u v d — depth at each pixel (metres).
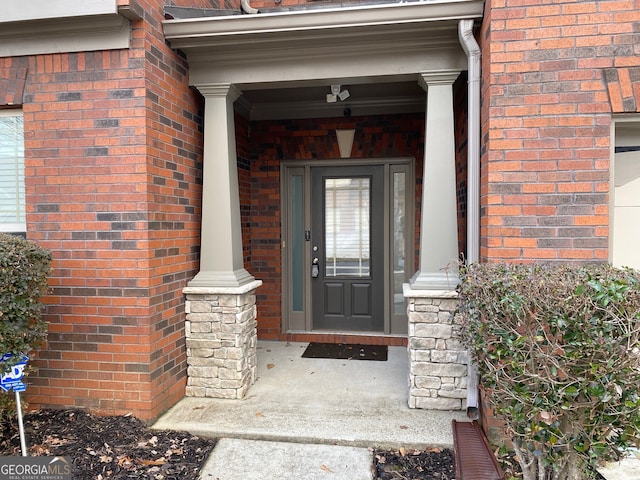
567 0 2.70
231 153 3.68
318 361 4.39
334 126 4.95
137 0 2.96
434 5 2.97
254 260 5.16
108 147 3.09
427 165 3.29
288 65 3.48
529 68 2.74
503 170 2.79
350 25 3.11
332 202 5.21
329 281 5.26
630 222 2.97
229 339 3.49
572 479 1.99
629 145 2.94
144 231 3.06
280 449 2.77
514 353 1.96
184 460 2.65
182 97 3.54
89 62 3.10
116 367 3.10
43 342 3.11
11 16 2.99
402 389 3.65
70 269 3.14
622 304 1.78
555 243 2.74
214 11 3.86
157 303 3.17
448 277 3.24
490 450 2.56
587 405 1.83
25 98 3.18
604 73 2.68
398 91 4.41
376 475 2.50
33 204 3.18
